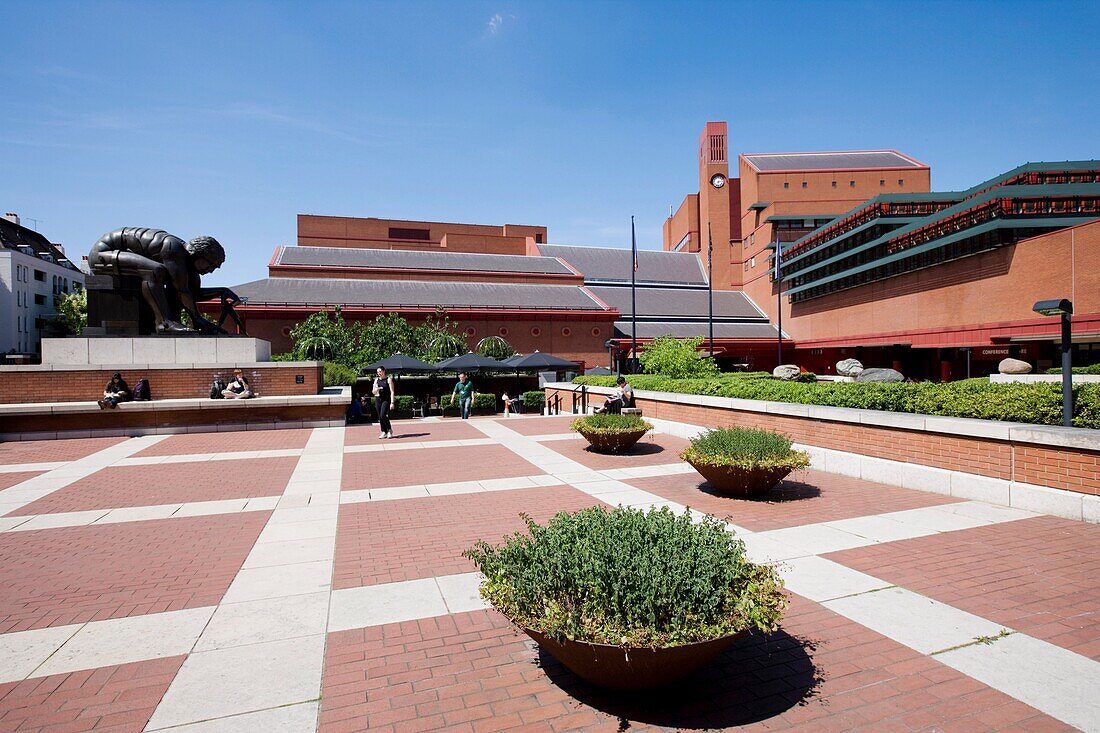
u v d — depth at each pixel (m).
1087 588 5.11
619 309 59.06
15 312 61.94
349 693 3.68
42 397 17.11
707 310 62.62
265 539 6.98
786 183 62.53
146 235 18.58
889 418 9.61
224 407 17.45
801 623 4.54
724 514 7.87
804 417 11.61
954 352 41.00
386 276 51.88
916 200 44.31
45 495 9.35
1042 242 30.05
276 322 41.91
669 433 16.92
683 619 3.25
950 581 5.33
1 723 3.37
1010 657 3.99
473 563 6.09
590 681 3.62
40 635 4.49
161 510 8.38
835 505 8.22
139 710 3.49
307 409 18.38
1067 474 7.27
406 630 4.55
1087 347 31.64
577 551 3.57
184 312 20.56
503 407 28.12
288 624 4.67
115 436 16.36
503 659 4.11
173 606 5.02
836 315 51.53
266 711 3.48
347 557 6.31
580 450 13.88
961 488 8.44
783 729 3.27
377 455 13.21
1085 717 3.32
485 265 58.91
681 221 83.81
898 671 3.84
